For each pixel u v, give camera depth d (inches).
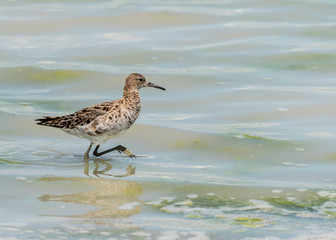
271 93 705.6
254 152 542.3
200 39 896.9
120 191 448.5
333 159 523.8
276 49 856.9
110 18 970.1
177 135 581.3
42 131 591.8
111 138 533.0
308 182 471.8
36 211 407.2
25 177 474.3
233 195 441.7
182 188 455.2
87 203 424.5
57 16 971.3
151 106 671.8
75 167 505.0
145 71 776.9
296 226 388.8
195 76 762.2
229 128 602.9
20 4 1026.7
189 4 1051.3
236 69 789.9
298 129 600.1
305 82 743.7
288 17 991.0
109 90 722.8
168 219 397.7
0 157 518.0
